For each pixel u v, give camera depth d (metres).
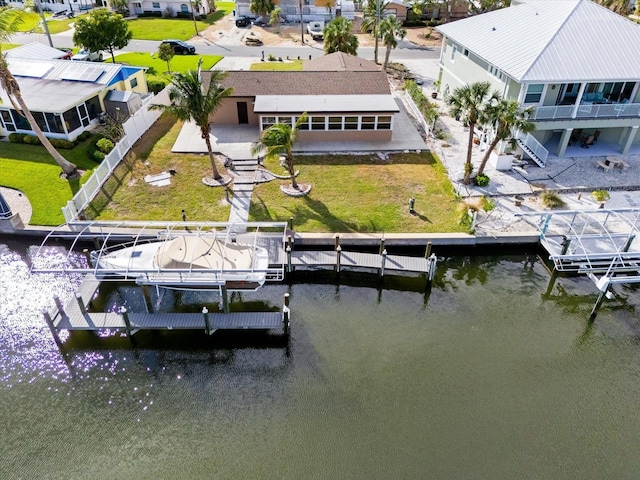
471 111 25.34
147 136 33.31
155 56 52.50
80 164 29.67
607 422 16.20
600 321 20.31
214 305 20.66
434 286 22.17
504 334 19.61
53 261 23.30
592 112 28.55
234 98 33.56
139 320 19.11
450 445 15.34
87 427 15.95
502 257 24.08
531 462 14.89
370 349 18.78
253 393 17.05
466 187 27.69
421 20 67.75
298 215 25.39
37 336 19.23
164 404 16.67
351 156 30.97
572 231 23.66
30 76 34.91
